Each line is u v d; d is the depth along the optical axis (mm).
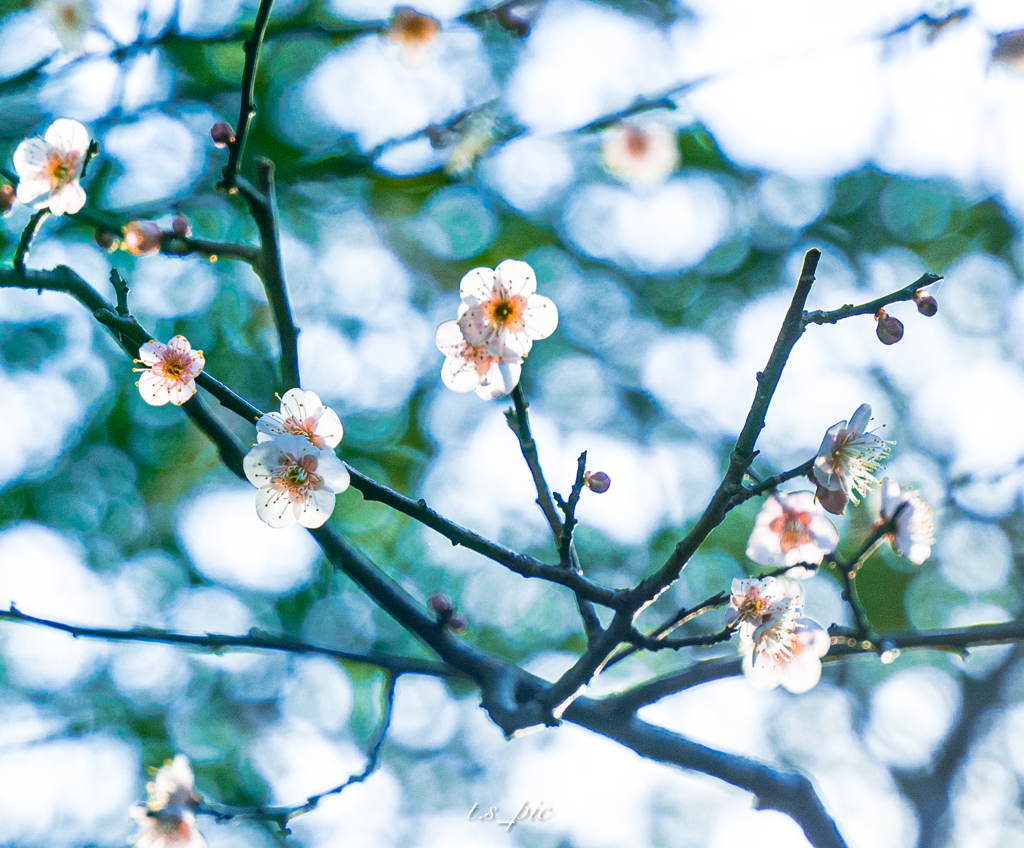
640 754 2678
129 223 2602
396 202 6684
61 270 2574
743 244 8523
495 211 7738
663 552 7348
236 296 6551
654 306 8539
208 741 6688
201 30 4742
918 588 7449
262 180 2721
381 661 2912
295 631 6906
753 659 2357
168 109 5398
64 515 6812
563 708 2348
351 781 2869
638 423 8344
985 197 8062
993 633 2494
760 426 2035
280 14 4926
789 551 2518
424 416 7363
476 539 2197
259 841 6352
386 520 7023
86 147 2646
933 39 4152
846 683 8352
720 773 2639
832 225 8484
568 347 8398
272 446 2219
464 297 2352
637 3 5836
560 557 2260
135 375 6738
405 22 4125
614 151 5117
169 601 6895
